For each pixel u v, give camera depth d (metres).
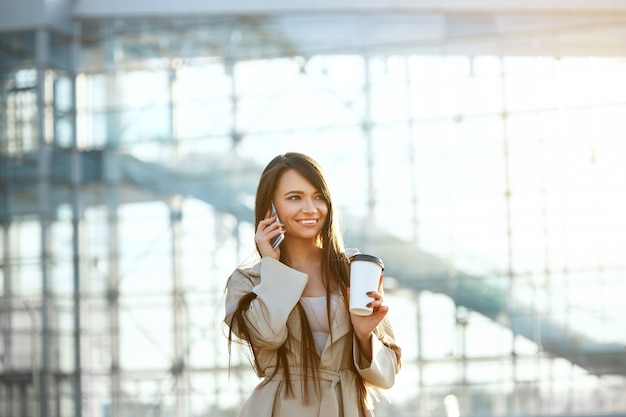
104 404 29.31
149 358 29.30
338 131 28.69
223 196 29.23
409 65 28.47
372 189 28.52
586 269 27.83
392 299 28.25
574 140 28.02
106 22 29.92
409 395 27.80
